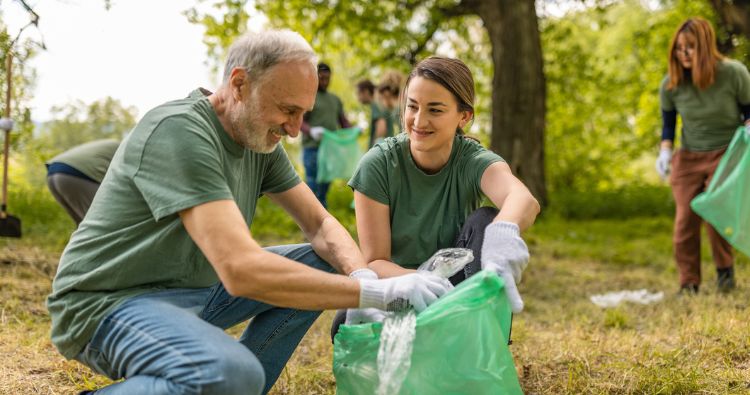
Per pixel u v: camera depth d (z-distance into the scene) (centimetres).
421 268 231
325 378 298
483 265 216
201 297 220
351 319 233
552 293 500
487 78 1304
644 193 1095
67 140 854
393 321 201
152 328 193
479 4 955
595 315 424
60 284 209
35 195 758
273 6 965
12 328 348
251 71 200
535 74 939
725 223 420
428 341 200
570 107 1363
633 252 678
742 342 328
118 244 204
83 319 204
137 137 204
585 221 972
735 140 420
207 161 196
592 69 1255
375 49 1139
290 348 245
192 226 193
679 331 362
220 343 190
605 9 1120
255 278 188
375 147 262
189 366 184
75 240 211
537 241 734
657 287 519
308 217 248
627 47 1326
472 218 242
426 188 260
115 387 197
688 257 477
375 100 736
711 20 1011
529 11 934
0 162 712
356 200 259
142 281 207
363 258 240
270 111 203
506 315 212
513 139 936
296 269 193
